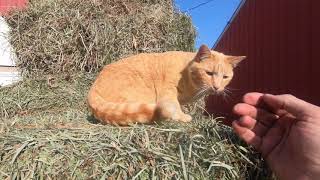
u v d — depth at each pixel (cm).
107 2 73
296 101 30
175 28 75
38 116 52
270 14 106
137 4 75
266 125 33
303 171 29
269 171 35
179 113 46
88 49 69
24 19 74
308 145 28
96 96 48
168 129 38
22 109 60
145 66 52
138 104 44
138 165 33
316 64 79
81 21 70
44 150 34
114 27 71
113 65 53
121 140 36
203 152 35
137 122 43
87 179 33
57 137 36
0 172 33
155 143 36
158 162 34
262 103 33
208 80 53
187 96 54
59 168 33
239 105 33
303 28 85
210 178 34
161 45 73
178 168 33
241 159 35
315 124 29
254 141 33
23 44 73
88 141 36
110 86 50
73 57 70
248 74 125
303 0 85
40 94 63
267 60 108
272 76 104
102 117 45
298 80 87
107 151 34
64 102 62
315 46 79
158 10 75
